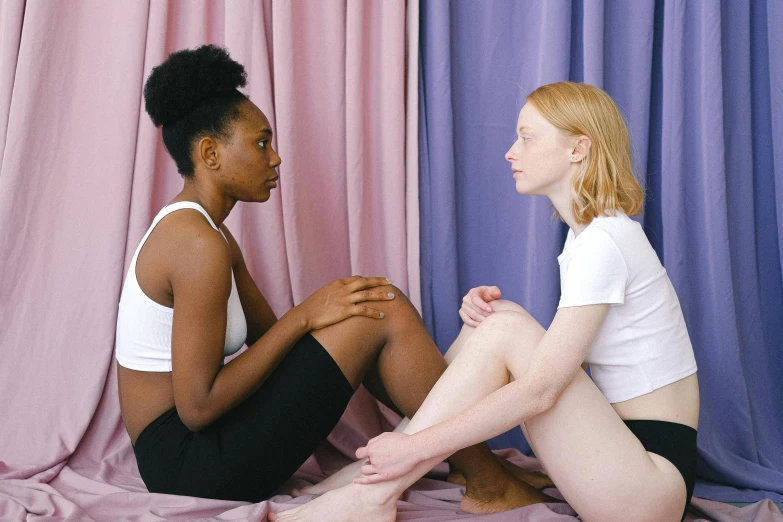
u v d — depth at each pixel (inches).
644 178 83.0
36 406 76.7
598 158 54.2
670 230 80.7
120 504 58.3
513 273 87.3
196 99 58.3
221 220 62.4
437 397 52.3
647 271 52.6
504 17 85.0
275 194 82.0
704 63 78.6
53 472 69.3
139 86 80.3
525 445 83.0
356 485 51.8
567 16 80.7
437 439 49.3
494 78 86.0
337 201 85.3
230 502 56.6
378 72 84.4
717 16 77.8
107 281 79.1
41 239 79.6
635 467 48.4
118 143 80.2
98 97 80.7
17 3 79.2
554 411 49.9
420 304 85.0
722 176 78.9
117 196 80.0
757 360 83.0
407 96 84.7
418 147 85.1
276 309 82.5
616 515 48.6
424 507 60.1
